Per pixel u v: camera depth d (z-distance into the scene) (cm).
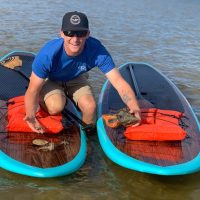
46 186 174
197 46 455
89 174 185
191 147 191
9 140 187
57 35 438
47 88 200
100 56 190
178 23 602
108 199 170
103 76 308
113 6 706
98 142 213
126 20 584
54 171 172
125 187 178
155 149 187
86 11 625
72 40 176
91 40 190
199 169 180
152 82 262
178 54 409
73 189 174
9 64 256
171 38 487
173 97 244
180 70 352
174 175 186
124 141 192
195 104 274
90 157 199
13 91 230
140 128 191
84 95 208
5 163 174
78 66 194
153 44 445
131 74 269
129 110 197
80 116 217
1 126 197
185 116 219
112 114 205
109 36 464
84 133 204
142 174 187
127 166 178
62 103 198
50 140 191
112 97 237
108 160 197
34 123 188
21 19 502
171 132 190
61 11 599
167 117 200
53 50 180
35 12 563
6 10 549
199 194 176
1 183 173
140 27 539
